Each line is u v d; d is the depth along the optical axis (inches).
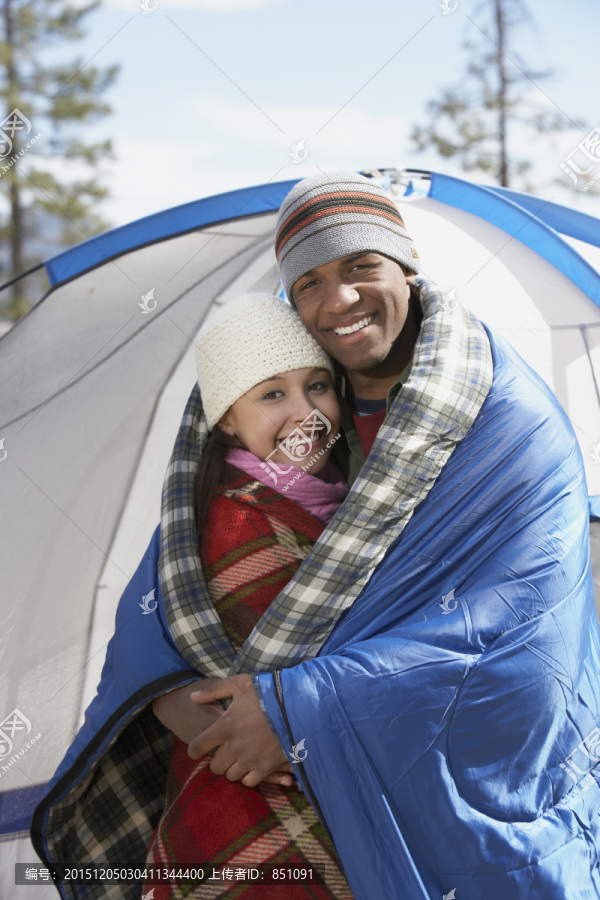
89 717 51.1
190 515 49.4
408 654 41.3
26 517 74.5
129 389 79.5
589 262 78.6
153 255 86.7
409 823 40.7
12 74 313.4
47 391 79.8
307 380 48.8
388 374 52.6
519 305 78.0
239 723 41.8
